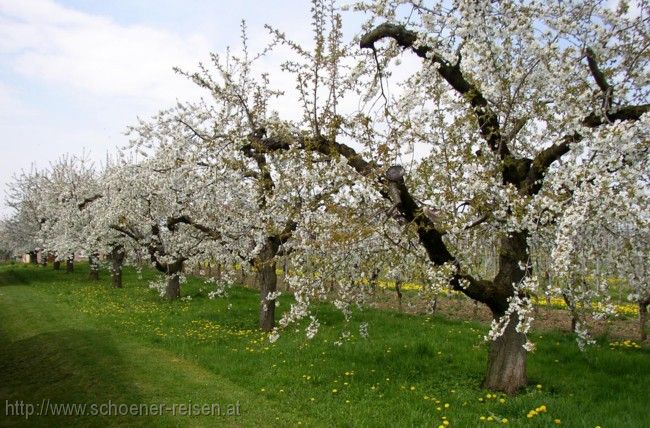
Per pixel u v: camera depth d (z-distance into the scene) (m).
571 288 6.44
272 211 10.62
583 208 5.61
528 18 6.28
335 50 8.72
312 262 8.28
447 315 16.56
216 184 13.23
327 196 7.86
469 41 6.58
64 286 26.72
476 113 7.31
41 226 35.25
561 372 8.80
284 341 11.80
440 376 8.73
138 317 15.70
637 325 15.18
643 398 7.14
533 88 7.24
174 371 9.59
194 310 16.97
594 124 7.00
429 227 6.99
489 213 7.02
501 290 7.63
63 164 32.72
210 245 16.42
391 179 6.93
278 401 7.71
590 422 6.10
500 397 7.36
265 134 12.24
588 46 6.59
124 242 22.92
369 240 7.95
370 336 12.33
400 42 7.69
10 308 19.08
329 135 8.33
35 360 11.07
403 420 6.54
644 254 6.91
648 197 5.37
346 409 7.14
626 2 6.23
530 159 7.89
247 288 23.94
